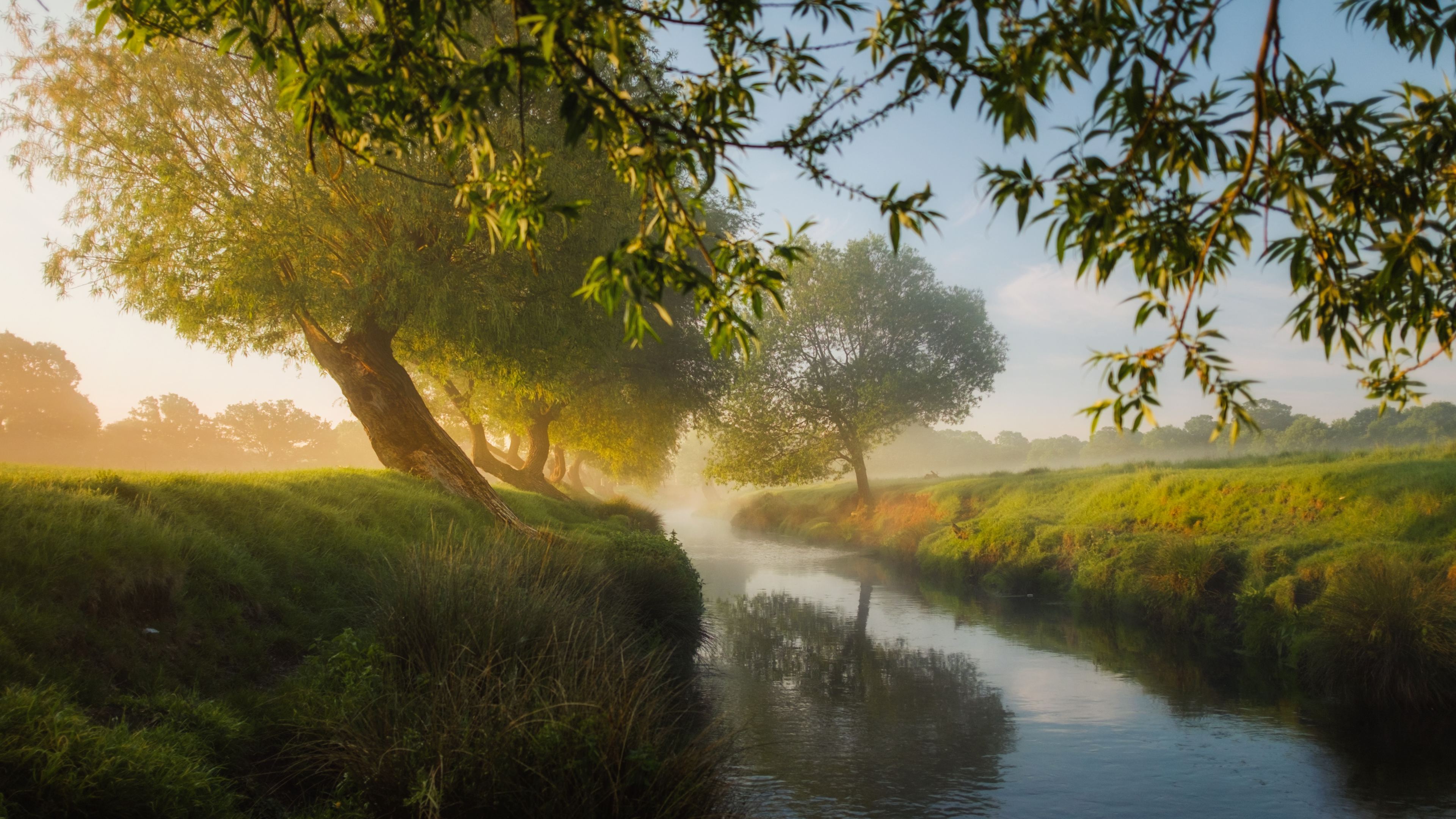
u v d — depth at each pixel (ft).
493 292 44.62
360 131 10.13
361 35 9.45
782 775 25.46
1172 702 33.94
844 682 37.76
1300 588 41.60
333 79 9.28
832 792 24.07
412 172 42.22
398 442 52.60
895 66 7.84
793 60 9.11
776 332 129.39
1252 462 78.23
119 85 43.16
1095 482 84.74
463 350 51.98
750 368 118.52
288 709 19.19
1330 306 7.97
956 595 68.54
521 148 9.48
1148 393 7.45
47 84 42.60
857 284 131.03
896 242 8.49
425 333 54.19
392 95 9.65
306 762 17.38
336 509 36.76
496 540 33.30
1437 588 33.55
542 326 50.47
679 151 9.00
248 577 25.64
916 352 134.21
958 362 135.03
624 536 50.65
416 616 22.54
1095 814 22.53
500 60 8.79
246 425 283.59
